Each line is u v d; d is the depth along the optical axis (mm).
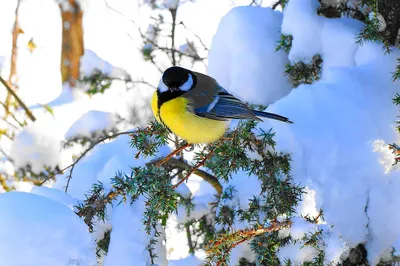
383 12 8250
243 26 9289
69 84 16859
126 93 13633
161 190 7008
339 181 7035
